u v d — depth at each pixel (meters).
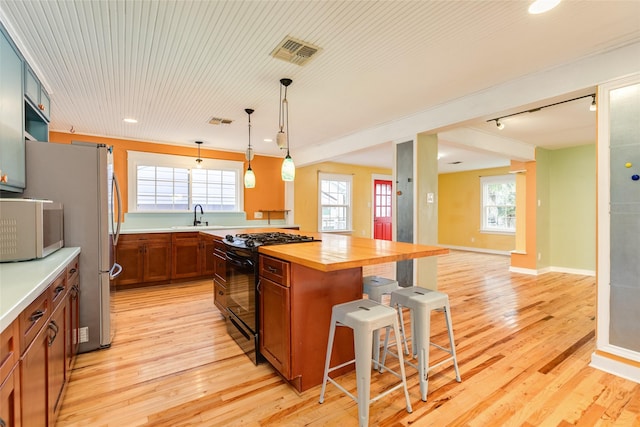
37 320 1.19
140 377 2.04
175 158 5.19
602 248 2.15
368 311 1.66
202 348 2.48
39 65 2.35
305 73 2.58
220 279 3.06
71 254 1.96
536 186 5.34
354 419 1.64
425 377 1.79
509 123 3.97
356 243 2.42
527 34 2.01
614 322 2.10
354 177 7.66
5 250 1.67
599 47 2.15
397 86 2.86
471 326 2.92
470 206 8.37
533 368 2.15
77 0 1.63
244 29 1.95
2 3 1.64
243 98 3.14
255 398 1.83
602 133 2.18
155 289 4.31
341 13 1.80
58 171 2.26
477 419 1.63
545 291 4.21
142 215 4.89
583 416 1.66
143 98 3.12
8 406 0.92
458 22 1.89
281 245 2.27
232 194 5.77
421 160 3.66
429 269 3.74
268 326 2.09
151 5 1.69
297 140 5.09
